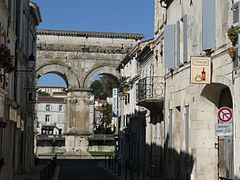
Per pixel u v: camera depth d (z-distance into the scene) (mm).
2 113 22016
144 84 29781
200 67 18516
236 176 16234
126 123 47250
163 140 28500
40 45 63250
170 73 25547
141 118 38844
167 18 26922
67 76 63938
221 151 20016
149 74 34281
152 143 33281
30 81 41094
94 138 71250
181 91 23328
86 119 63906
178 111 24562
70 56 64062
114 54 64750
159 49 30328
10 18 23969
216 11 18516
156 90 29438
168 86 26188
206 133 20547
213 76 18562
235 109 16453
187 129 22125
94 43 64875
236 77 16281
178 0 24297
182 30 23500
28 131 39469
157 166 30625
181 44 23609
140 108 39312
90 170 41844
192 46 21391
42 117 107125
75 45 64250
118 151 53844
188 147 21781
